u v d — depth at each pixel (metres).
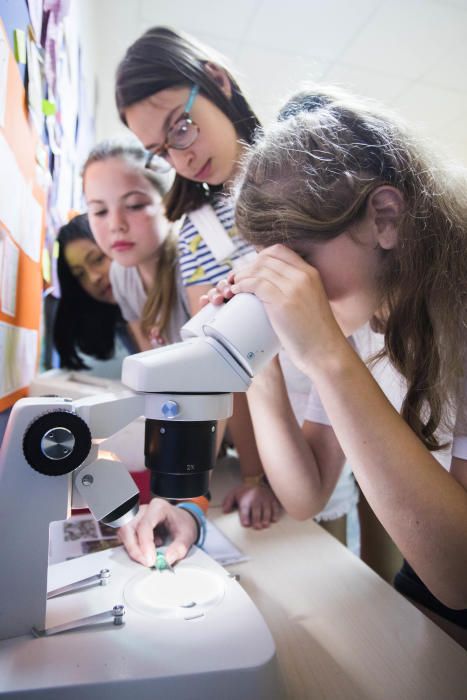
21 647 0.43
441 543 0.48
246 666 0.41
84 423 0.44
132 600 0.51
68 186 1.42
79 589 0.53
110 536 0.76
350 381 0.50
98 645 0.43
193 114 1.09
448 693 0.47
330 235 0.55
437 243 0.61
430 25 2.35
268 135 0.62
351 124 0.59
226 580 0.56
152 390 0.47
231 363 0.49
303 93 0.70
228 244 1.17
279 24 2.37
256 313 0.51
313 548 0.80
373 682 0.49
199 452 0.49
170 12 2.30
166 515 0.72
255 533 0.86
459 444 0.58
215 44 2.53
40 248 0.99
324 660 0.52
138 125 1.13
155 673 0.40
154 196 1.39
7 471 0.45
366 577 0.71
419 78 2.78
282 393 0.84
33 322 0.96
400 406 0.76
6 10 0.65
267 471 0.86
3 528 0.44
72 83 1.42
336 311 0.61
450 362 0.61
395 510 0.50
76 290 1.48
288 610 0.62
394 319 0.63
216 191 1.21
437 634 0.57
